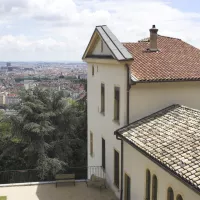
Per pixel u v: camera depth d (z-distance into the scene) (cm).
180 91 1752
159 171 1243
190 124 1402
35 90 3316
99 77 2069
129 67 1634
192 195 1020
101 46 1988
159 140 1350
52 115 3228
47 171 2859
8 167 3080
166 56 1981
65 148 3212
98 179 1914
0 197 1798
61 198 1781
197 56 2061
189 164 1082
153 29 2023
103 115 2003
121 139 1603
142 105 1686
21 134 3036
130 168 1553
